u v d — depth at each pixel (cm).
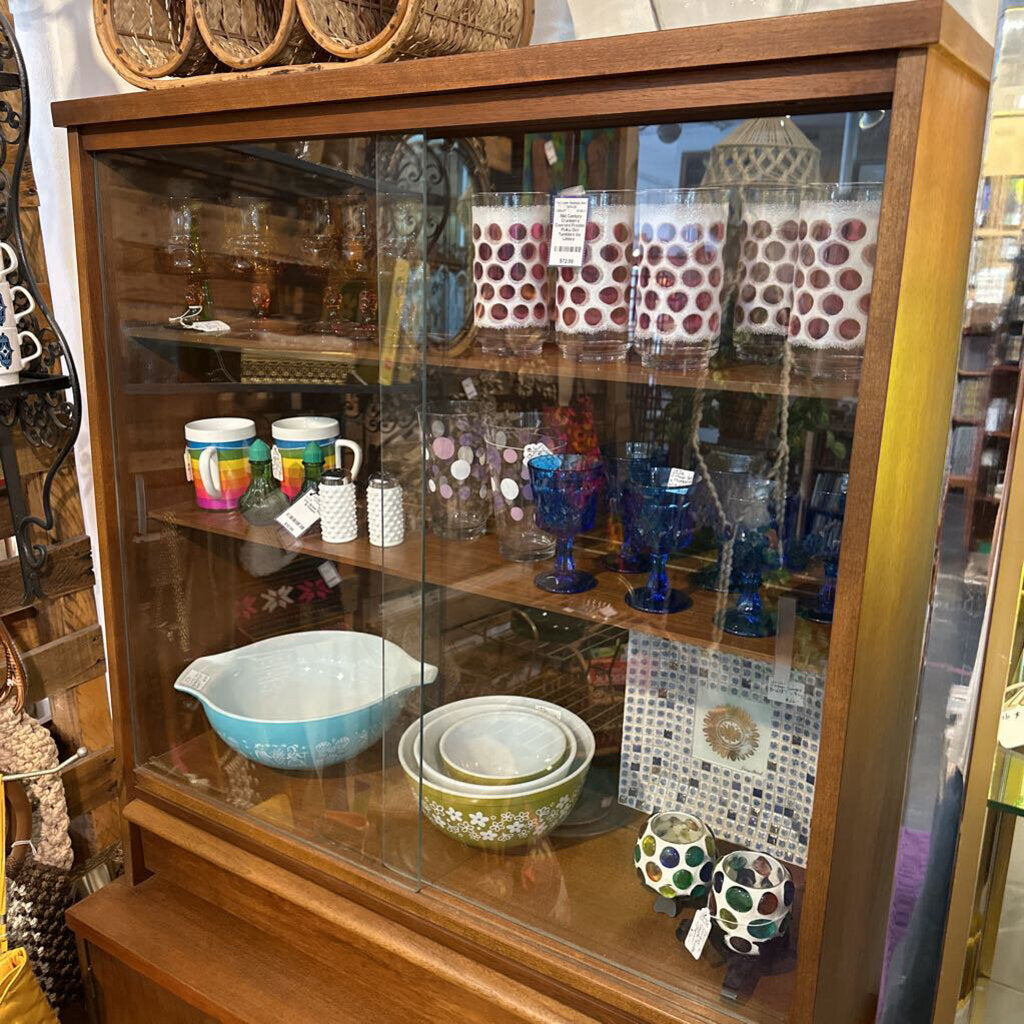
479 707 101
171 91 97
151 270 109
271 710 112
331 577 108
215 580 115
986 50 71
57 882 142
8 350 125
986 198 64
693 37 68
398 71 83
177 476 115
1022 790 66
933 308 71
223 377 110
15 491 140
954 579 72
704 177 77
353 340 99
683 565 87
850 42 63
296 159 96
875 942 90
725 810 90
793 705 82
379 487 102
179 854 124
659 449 85
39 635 151
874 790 82
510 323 90
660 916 94
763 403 77
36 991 117
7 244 135
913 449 74
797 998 80
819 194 70
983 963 79
